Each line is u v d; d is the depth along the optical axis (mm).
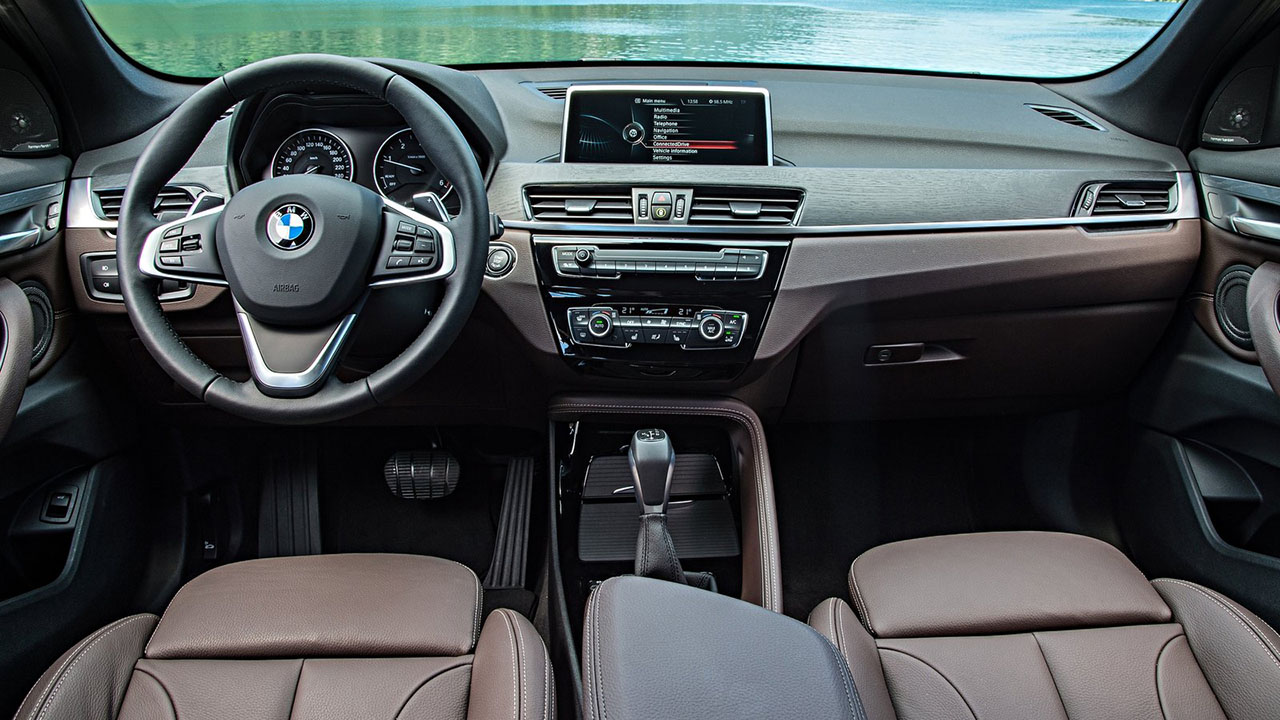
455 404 1812
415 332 1301
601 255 1500
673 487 1808
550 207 1529
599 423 1779
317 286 1082
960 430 2225
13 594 1468
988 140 1670
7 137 1440
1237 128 1550
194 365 1130
